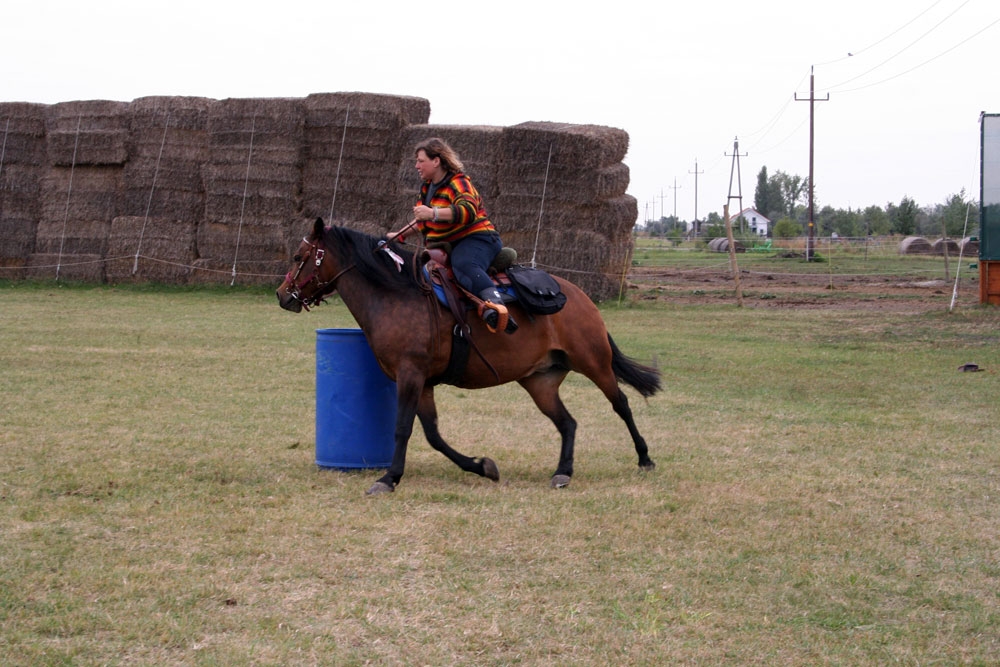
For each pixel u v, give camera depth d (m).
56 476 7.12
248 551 5.52
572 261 24.47
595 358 7.45
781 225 71.00
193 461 7.79
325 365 7.59
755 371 13.42
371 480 7.26
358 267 7.05
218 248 27.23
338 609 4.69
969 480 7.50
